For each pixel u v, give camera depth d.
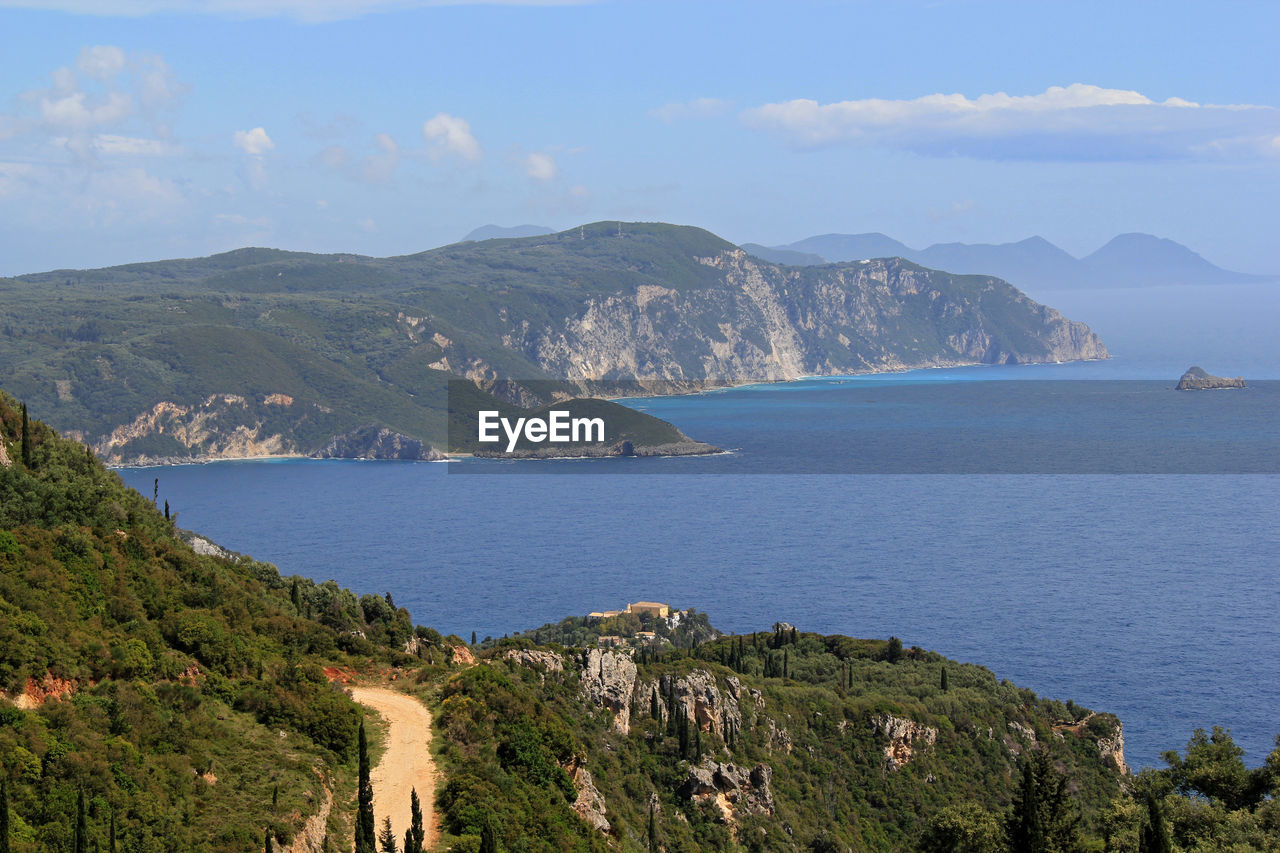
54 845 67.62
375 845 80.62
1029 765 89.94
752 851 138.75
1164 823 86.88
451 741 97.31
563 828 92.81
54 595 92.75
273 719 90.75
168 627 96.88
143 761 78.19
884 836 154.25
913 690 185.75
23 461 118.31
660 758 146.25
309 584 144.00
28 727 75.94
